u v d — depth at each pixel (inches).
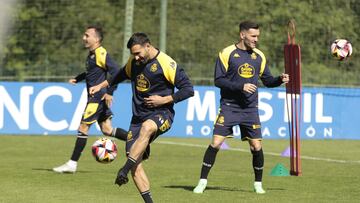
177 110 2657.5
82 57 4037.9
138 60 1048.8
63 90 2628.0
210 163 1300.4
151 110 1066.1
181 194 1274.6
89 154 2069.4
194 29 3919.8
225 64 1277.1
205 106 2667.3
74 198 1221.1
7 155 1991.9
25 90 2613.2
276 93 2689.5
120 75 1096.8
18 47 3932.1
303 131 2709.2
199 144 2423.7
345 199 1240.2
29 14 4023.1
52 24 4074.8
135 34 1042.1
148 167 1724.9
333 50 1451.8
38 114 2623.0
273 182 1457.9
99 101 1579.7
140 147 1027.3
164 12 2721.5
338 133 2746.1
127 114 2632.9
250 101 1294.3
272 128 2684.5
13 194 1254.3
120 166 1744.6
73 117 2630.4
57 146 2267.5
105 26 4126.5
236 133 2719.0
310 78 3120.1
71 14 4126.5
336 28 3636.8
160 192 1296.8
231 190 1336.1
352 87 2851.9
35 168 1656.0
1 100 2608.3
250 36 1272.1
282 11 3750.0
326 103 2733.8
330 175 1593.3
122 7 4192.9
